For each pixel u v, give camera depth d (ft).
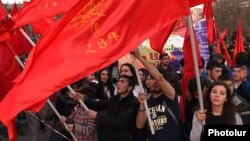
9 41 25.00
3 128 40.22
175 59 47.42
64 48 17.72
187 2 17.13
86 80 31.17
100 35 17.67
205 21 42.91
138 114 20.71
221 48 56.49
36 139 36.32
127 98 21.81
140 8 17.46
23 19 21.01
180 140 20.74
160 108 20.68
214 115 19.36
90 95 30.55
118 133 21.58
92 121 25.59
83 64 17.46
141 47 40.57
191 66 24.64
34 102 17.24
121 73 25.72
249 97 27.96
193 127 18.90
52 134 32.94
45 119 32.73
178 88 24.79
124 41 17.48
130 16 17.51
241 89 28.17
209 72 30.42
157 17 17.30
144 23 17.40
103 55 17.49
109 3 17.78
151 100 21.17
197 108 19.80
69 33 17.90
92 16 17.84
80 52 17.66
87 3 17.87
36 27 25.55
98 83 34.01
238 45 43.01
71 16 17.88
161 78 20.29
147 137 21.25
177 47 47.42
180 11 17.08
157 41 23.82
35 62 17.66
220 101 19.12
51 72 17.52
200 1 19.35
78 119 25.86
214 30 42.16
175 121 20.53
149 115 19.86
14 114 17.22
